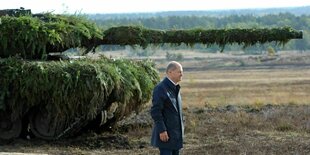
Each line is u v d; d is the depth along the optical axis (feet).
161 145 39.27
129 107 68.59
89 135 66.74
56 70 61.52
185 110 86.58
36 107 63.82
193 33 67.87
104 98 63.10
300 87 171.73
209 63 341.41
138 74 67.21
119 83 63.36
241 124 70.90
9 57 63.67
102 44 70.03
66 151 57.82
